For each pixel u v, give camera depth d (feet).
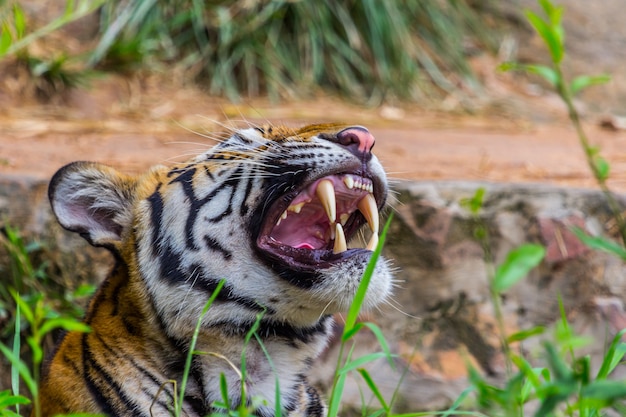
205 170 24.20
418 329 33.63
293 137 23.72
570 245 33.27
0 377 32.30
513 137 50.85
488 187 33.81
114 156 40.29
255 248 23.21
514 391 17.06
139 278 23.91
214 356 23.27
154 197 24.54
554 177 39.24
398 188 33.60
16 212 33.78
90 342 24.04
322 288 22.48
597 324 32.89
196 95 56.29
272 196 23.34
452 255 33.47
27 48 52.01
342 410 32.50
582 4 74.38
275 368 23.65
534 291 33.55
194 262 23.48
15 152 40.16
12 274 33.32
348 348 33.50
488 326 33.27
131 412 23.17
